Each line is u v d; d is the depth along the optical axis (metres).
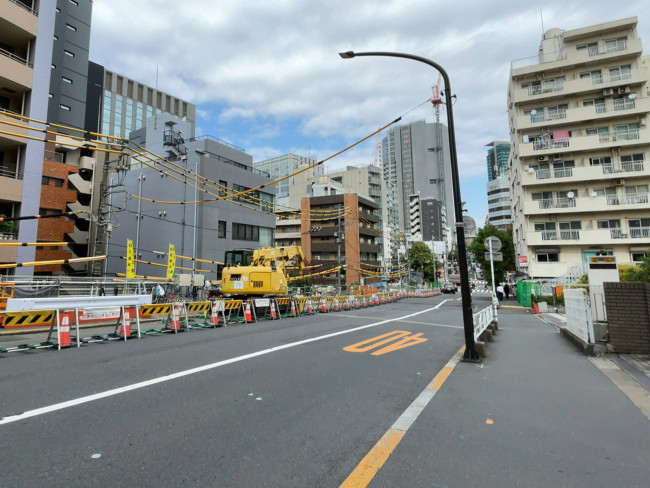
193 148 34.47
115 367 6.32
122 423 3.90
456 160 7.62
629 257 32.38
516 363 6.98
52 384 5.28
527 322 15.24
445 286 61.84
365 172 83.38
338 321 14.60
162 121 35.59
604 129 34.19
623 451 3.31
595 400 4.74
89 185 36.84
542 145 35.12
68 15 38.91
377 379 5.82
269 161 104.81
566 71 35.81
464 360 7.15
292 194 79.56
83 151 38.78
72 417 4.05
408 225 145.00
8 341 9.55
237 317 14.28
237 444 3.45
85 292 14.80
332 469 3.01
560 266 33.81
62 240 32.25
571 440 3.56
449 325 13.69
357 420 4.09
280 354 7.60
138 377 5.69
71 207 34.28
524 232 35.88
